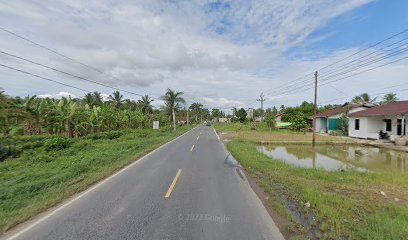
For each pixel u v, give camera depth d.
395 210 5.28
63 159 11.73
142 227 4.53
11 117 18.86
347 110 33.84
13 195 6.30
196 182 7.83
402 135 20.83
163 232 4.34
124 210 5.37
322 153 17.17
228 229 4.47
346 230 4.37
